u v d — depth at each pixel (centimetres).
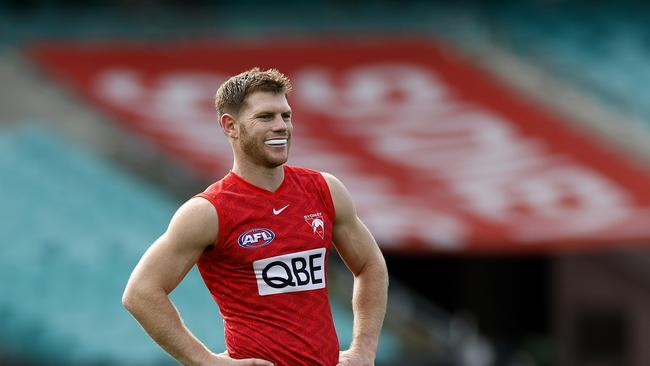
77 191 5550
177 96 6041
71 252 5131
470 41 6581
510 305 5584
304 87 6116
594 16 6838
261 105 1499
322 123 5738
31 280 4988
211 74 6291
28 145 5862
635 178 5175
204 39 6831
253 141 1502
